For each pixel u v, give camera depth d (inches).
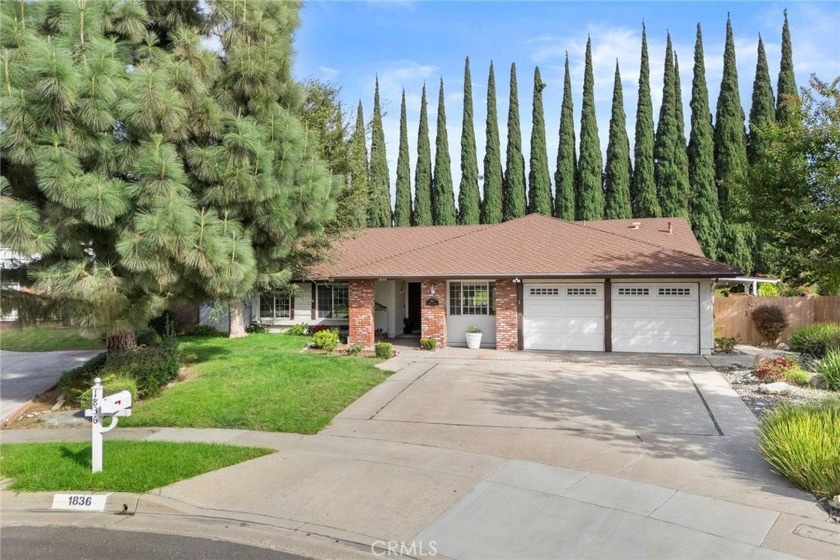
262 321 862.5
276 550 202.4
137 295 397.4
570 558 188.1
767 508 221.6
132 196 348.5
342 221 756.6
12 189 368.8
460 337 729.6
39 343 784.3
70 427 367.2
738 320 748.6
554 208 1405.0
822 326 652.1
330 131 744.3
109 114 336.5
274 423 348.2
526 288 682.8
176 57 400.8
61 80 313.4
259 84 418.9
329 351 662.5
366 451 297.0
